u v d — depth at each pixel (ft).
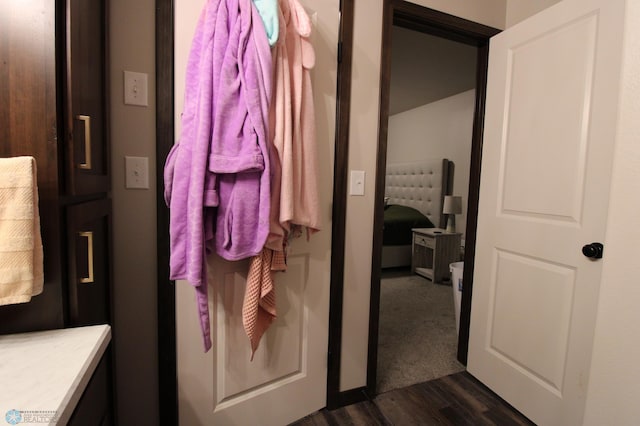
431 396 5.46
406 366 6.33
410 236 13.28
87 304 2.91
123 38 3.62
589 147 4.10
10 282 2.05
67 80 2.42
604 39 3.94
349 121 4.74
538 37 4.78
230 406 4.18
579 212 4.23
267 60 3.31
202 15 3.43
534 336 4.84
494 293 5.59
